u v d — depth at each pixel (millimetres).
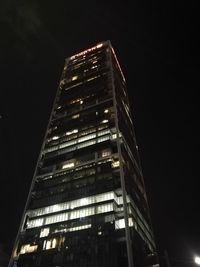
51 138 103750
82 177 79312
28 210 77875
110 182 72375
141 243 66812
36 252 65312
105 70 130375
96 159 83188
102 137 90438
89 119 102562
